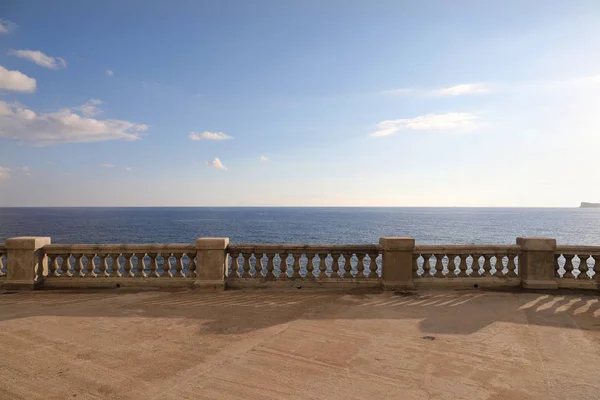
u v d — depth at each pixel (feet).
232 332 18.94
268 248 29.66
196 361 15.39
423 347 16.92
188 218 583.17
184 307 23.68
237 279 29.50
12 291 28.35
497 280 28.99
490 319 21.13
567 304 24.36
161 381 13.67
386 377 13.98
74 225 368.48
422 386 13.29
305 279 29.35
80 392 12.85
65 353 16.24
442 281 28.84
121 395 12.66
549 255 28.53
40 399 12.37
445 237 244.83
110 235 244.22
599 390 13.01
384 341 17.65
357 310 22.95
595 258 28.50
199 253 29.07
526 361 15.42
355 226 370.12
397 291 27.96
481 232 295.89
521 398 12.48
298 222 453.17
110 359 15.60
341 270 74.84
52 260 30.01
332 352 16.33
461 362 15.30
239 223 423.64
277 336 18.33
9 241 28.89
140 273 29.99
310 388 13.14
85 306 23.90
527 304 24.36
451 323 20.39
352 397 12.52
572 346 17.07
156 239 213.66
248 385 13.37
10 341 17.66
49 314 22.04
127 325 20.03
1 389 13.05
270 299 25.73
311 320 20.92
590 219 588.91
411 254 28.68
